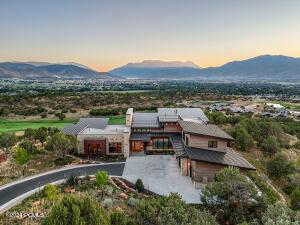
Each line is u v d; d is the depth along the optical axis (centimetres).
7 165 5047
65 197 2450
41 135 6347
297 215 2662
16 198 3744
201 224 2475
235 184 3209
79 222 2184
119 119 9906
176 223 2428
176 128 6362
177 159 5419
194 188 4166
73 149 5934
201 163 4359
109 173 4847
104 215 2386
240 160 4469
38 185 4234
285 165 5222
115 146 5962
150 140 6197
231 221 3108
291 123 10050
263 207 3175
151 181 4466
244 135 6247
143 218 2562
